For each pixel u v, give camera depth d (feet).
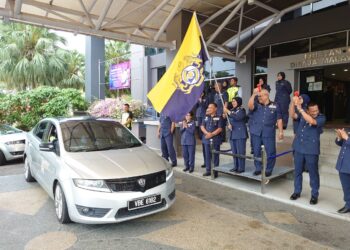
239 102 22.20
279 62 42.04
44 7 30.53
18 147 29.94
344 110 48.19
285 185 21.52
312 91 40.98
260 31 42.83
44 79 75.56
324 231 14.39
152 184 14.74
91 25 32.17
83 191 13.80
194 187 21.62
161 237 13.78
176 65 21.74
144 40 34.83
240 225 15.07
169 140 27.78
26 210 17.03
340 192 19.75
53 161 16.51
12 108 49.32
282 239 13.58
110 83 74.49
